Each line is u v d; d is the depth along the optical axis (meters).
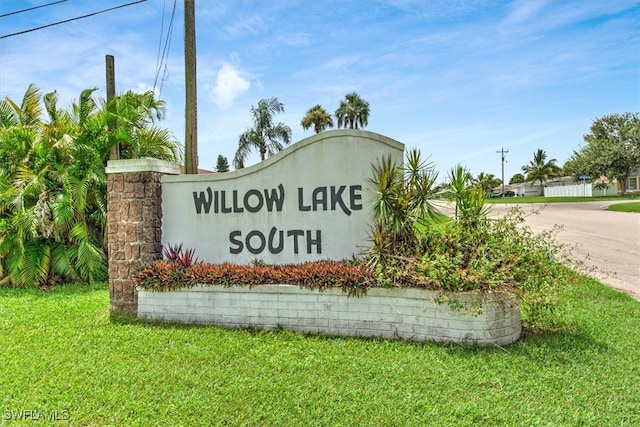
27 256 10.26
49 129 10.48
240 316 6.23
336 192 6.54
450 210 6.20
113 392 4.23
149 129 11.62
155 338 5.79
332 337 5.76
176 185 7.16
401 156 6.33
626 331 5.92
